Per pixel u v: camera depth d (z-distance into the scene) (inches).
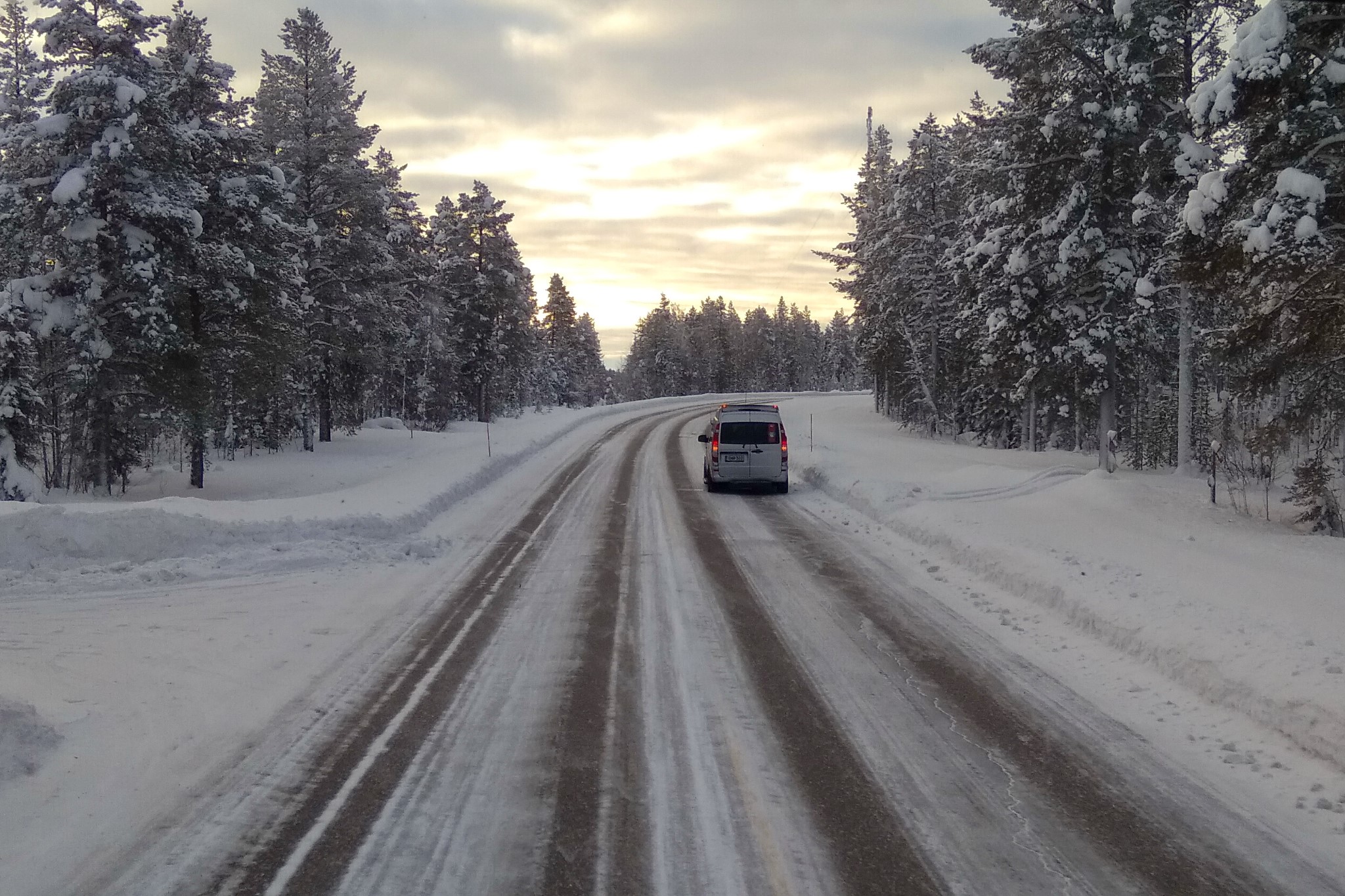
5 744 174.9
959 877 141.2
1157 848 151.6
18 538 358.6
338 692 228.1
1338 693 201.9
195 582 346.0
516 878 139.3
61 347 679.1
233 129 763.4
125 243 627.2
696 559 417.7
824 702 225.9
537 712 216.4
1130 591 309.0
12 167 631.2
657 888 136.9
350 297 1071.6
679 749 194.1
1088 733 205.9
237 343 762.8
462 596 338.6
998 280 820.0
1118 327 703.7
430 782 175.2
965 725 210.1
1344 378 465.7
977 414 1238.3
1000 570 367.6
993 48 718.5
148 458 907.4
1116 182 713.0
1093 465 813.9
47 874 136.9
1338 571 330.6
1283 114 412.5
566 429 1384.1
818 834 155.5
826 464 789.2
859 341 1692.9
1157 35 630.5
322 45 1049.5
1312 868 144.7
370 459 992.2
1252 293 450.3
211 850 146.4
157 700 216.1
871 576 383.2
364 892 134.4
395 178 1405.0
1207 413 1004.6
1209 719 213.2
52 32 618.5
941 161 1344.7
